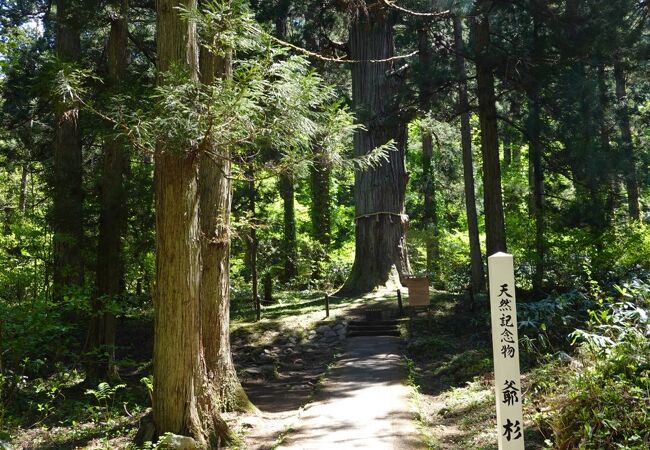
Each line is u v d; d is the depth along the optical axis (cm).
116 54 1397
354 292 2331
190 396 859
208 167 1055
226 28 745
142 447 829
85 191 1619
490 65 1859
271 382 1534
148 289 2005
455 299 2119
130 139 802
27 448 943
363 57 2327
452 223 3606
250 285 2858
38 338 1099
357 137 2302
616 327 793
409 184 3441
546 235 2055
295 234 3078
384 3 1825
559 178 2409
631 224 1989
